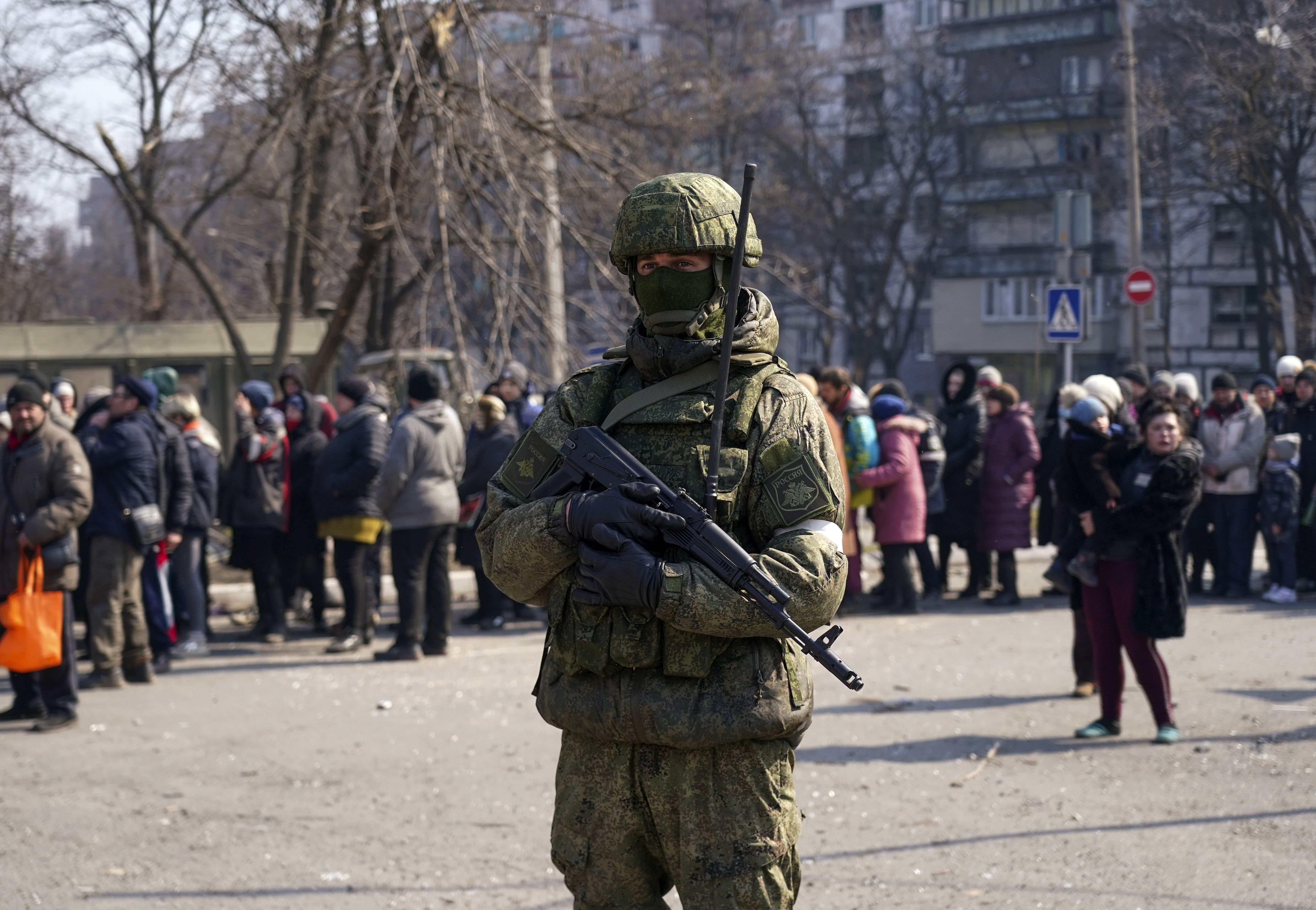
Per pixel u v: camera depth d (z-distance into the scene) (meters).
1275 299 32.06
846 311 39.31
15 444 6.64
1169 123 28.11
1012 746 6.23
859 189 38.78
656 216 2.54
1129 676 7.67
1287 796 5.29
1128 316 40.72
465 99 11.61
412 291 15.86
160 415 8.30
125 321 24.09
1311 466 10.38
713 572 2.40
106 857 4.77
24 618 6.54
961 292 44.34
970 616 10.12
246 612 11.09
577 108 13.36
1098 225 40.47
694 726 2.44
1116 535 6.15
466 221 11.16
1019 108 42.00
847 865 4.58
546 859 4.70
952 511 10.90
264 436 9.59
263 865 4.68
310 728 6.75
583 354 11.81
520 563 2.57
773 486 2.51
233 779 5.81
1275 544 10.45
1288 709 6.77
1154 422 6.10
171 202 16.95
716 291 2.59
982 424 10.82
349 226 13.33
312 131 12.43
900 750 6.17
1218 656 8.20
